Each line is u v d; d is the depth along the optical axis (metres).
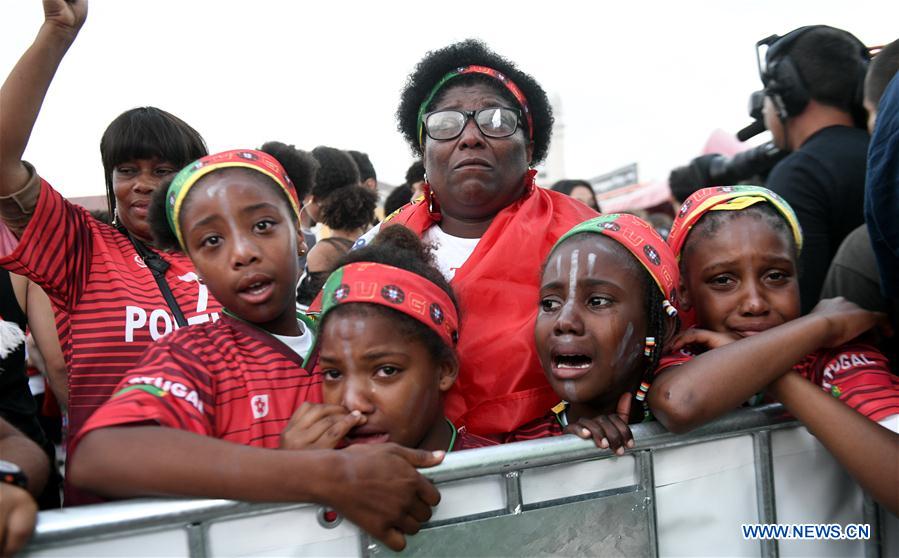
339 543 1.31
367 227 4.04
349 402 1.43
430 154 2.05
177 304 2.06
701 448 1.58
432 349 1.53
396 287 1.51
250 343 1.62
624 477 1.51
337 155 4.16
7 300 2.53
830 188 2.42
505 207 2.09
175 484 1.21
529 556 1.43
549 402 1.78
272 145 3.18
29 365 3.31
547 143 2.37
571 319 1.52
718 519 1.59
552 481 1.44
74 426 1.89
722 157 4.67
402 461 1.27
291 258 1.67
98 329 1.95
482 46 2.20
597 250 1.59
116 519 1.17
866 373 1.67
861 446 1.46
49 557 1.15
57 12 1.79
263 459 1.22
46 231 1.89
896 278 1.71
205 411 1.43
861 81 2.53
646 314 1.60
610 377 1.54
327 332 1.50
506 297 1.86
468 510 1.38
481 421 1.77
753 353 1.50
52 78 1.86
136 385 1.37
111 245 2.12
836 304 1.74
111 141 2.20
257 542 1.26
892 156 1.55
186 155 2.26
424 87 2.24
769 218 1.75
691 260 1.81
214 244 1.63
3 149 1.80
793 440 1.66
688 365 1.52
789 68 2.59
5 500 1.10
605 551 1.48
